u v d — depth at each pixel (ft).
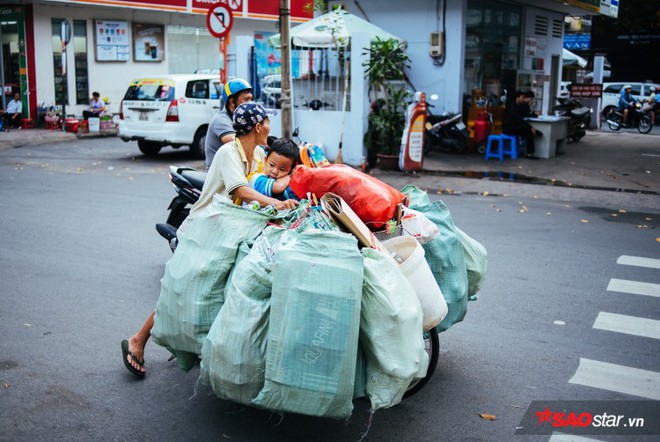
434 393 14.12
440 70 52.19
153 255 23.93
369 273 10.48
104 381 14.42
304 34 45.75
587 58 115.96
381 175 42.16
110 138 65.10
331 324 10.12
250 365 10.57
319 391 10.16
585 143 60.08
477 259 15.15
